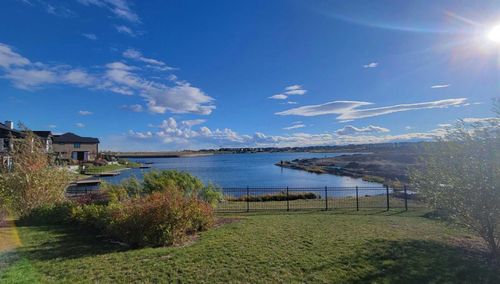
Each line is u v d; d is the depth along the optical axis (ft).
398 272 17.69
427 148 24.48
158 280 16.96
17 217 37.99
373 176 135.03
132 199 32.63
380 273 17.57
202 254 20.99
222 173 172.14
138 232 24.68
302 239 24.79
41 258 20.75
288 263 19.25
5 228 31.30
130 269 18.44
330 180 135.03
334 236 25.70
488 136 21.49
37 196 39.17
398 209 44.80
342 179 138.82
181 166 240.12
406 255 20.33
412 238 24.81
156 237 24.38
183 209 27.27
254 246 22.84
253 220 34.60
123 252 21.95
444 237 25.22
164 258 20.27
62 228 31.19
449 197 22.18
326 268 18.40
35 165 40.16
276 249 22.03
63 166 44.57
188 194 37.50
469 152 21.90
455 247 22.29
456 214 22.33
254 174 168.86
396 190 64.44
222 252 21.40
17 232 29.25
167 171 42.19
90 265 19.17
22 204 38.37
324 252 21.21
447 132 23.35
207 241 24.56
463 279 16.87
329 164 232.12
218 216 38.83
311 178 146.20
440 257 19.95
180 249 22.30
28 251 22.56
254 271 18.08
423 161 24.81
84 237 27.20
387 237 25.17
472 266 18.54
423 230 28.09
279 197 63.93
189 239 25.64
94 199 41.57
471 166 21.45
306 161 295.48
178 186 38.63
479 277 17.10
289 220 34.47
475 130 22.04
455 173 22.07
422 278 16.94
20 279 17.01
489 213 20.56
